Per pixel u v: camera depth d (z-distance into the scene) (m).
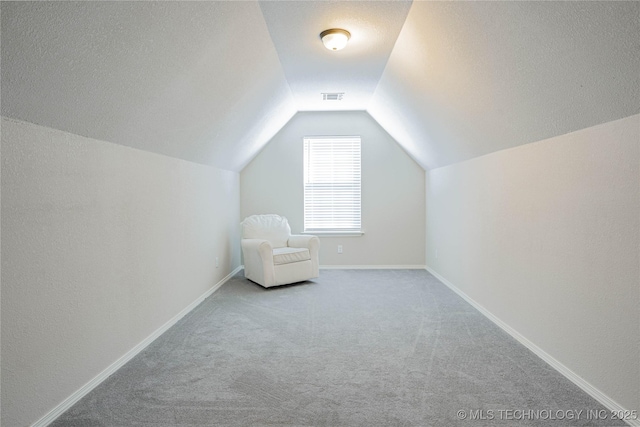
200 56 2.30
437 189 4.87
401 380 2.15
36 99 1.58
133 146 2.53
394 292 4.16
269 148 5.48
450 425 1.73
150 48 1.89
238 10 2.25
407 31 2.69
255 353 2.55
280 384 2.12
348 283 4.59
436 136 3.90
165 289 3.02
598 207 1.91
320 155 5.52
